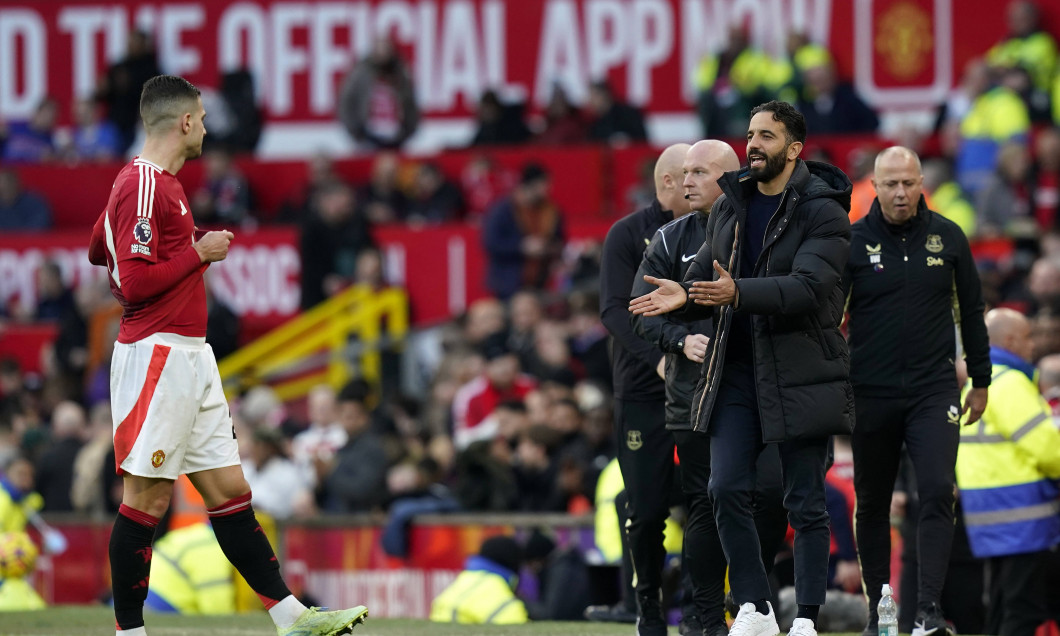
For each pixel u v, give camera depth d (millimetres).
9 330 63094
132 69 71438
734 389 21234
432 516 38031
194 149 21250
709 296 19891
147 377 20547
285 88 72125
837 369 21031
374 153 67812
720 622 22672
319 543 39812
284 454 43594
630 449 24531
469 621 33000
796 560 21031
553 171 63844
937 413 24766
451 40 71000
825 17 67688
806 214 20844
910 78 67062
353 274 60438
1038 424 29219
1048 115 58969
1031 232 50125
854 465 25547
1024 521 29422
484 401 48281
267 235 63156
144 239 20281
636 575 24750
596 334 51312
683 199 24562
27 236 65625
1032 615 29719
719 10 68750
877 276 25141
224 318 56844
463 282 61625
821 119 61906
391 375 55375
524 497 40375
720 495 20906
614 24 69688
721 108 63219
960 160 57375
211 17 72562
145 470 20469
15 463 42906
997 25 66250
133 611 20969
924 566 24266
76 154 71250
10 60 73938
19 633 26812
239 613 33094
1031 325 37250
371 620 30438
